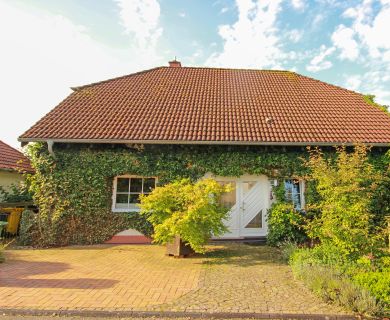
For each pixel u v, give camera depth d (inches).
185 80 600.4
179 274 257.0
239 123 450.0
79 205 404.2
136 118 452.8
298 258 264.1
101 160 413.7
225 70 664.4
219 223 324.2
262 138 412.2
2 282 230.4
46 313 178.7
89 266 284.5
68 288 218.1
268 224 396.5
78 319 174.2
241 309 183.8
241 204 431.5
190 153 422.3
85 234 401.4
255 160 420.2
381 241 260.5
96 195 407.5
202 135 414.6
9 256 325.1
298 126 447.8
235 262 298.7
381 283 193.6
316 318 176.6
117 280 239.0
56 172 408.2
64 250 363.6
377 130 443.2
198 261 303.7
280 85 601.0
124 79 591.5
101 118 450.0
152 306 186.9
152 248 373.4
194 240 303.3
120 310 180.1
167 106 492.7
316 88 592.7
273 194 422.3
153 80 593.6
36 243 389.1
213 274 256.7
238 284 229.9
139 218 408.8
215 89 565.9
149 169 416.2
